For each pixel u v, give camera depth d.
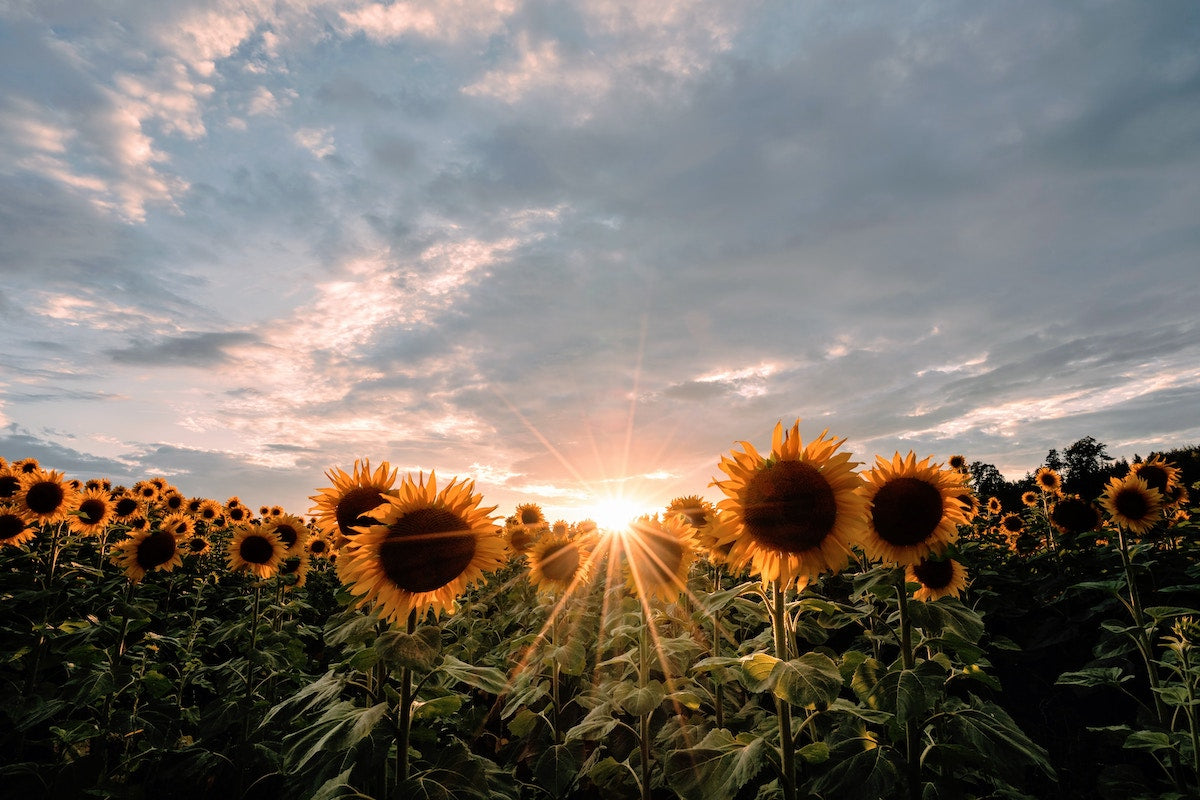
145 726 5.68
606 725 4.48
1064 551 9.63
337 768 3.16
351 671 3.81
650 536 5.35
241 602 9.52
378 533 3.65
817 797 3.53
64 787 4.81
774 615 3.76
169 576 8.47
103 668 5.63
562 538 7.43
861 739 3.81
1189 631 5.02
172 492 14.52
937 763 3.84
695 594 5.77
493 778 3.71
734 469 3.80
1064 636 7.39
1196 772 4.64
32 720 4.99
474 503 3.88
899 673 3.57
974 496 4.18
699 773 3.47
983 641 8.07
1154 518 7.15
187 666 6.66
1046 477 11.99
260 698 6.02
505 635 9.27
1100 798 5.49
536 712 6.27
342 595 4.09
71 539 8.14
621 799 4.76
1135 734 4.94
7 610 5.80
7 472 8.84
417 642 3.30
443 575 3.67
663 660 4.93
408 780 3.33
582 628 6.16
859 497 3.60
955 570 4.93
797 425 3.81
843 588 7.90
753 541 3.75
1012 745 3.49
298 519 8.28
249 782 5.91
